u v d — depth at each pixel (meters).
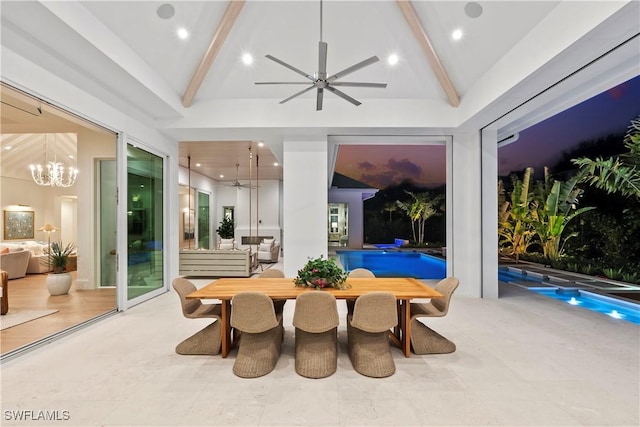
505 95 3.79
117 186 4.21
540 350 2.99
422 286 3.16
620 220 6.45
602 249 6.89
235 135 5.48
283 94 5.02
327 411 2.02
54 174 8.16
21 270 6.66
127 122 4.36
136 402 2.12
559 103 4.29
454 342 3.18
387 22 4.20
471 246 5.35
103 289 5.56
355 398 2.17
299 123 5.04
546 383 2.37
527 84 3.51
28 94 2.90
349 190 13.61
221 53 4.51
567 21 2.78
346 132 5.31
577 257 7.45
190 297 2.75
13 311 4.21
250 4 3.97
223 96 5.04
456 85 4.77
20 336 3.27
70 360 2.76
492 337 3.33
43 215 9.73
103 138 5.58
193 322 3.81
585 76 3.32
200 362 2.74
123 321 3.85
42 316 3.98
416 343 2.91
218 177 11.75
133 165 4.60
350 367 2.65
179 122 5.05
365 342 2.58
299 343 2.63
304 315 2.45
